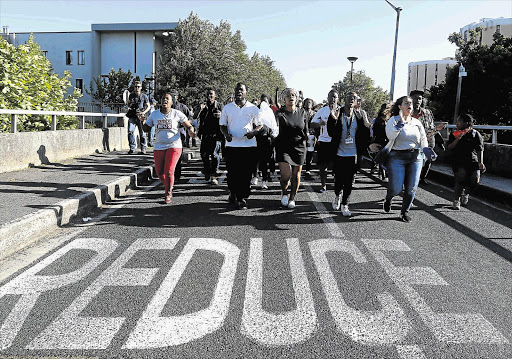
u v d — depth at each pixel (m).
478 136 7.67
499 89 32.66
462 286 4.25
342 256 5.04
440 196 9.22
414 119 6.71
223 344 3.12
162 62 48.88
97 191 7.51
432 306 3.78
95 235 5.76
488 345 3.15
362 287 4.15
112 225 6.29
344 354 3.00
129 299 3.83
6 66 14.48
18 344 3.09
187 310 3.63
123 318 3.48
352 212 7.34
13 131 9.66
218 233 5.89
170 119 7.82
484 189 9.13
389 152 6.75
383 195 9.09
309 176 11.48
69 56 56.28
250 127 7.33
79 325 3.37
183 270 4.52
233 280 4.27
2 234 4.86
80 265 4.64
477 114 33.84
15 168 9.61
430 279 4.41
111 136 14.86
